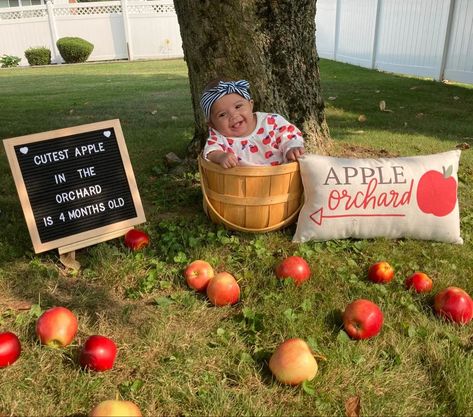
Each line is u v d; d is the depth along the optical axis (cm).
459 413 190
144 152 508
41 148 293
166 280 275
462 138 580
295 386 201
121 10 1942
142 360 217
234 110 312
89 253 304
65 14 1934
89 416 172
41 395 198
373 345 226
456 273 286
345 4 1484
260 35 365
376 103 812
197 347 223
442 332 234
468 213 364
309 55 406
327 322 241
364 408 192
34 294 263
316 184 298
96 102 864
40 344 221
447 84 1027
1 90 1092
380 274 272
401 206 302
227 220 315
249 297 259
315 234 307
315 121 424
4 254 297
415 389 202
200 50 376
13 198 392
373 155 485
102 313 247
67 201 299
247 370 209
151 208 372
